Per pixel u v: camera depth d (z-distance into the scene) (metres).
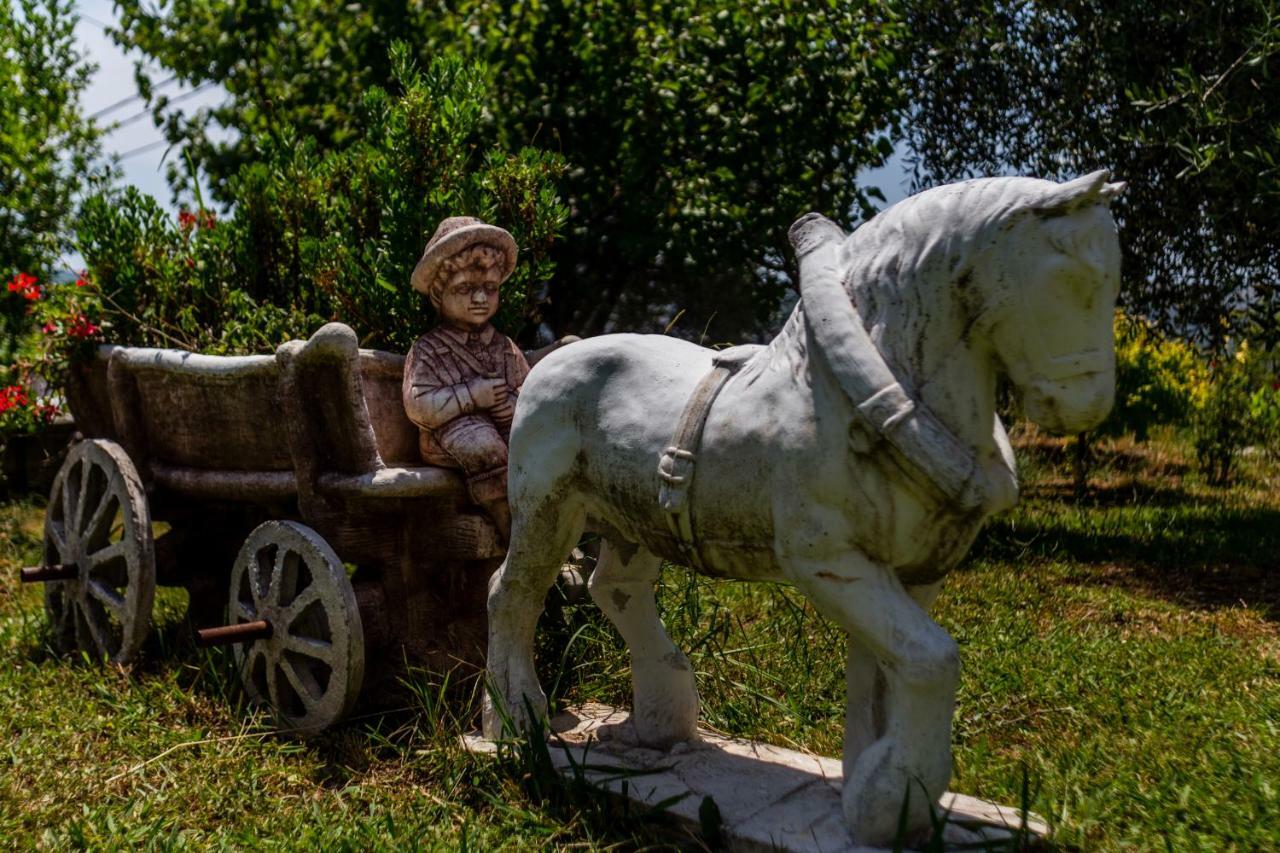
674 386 3.01
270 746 3.58
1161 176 6.73
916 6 7.40
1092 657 4.47
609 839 2.94
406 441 3.84
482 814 3.13
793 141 7.70
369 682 3.81
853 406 2.49
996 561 6.41
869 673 2.72
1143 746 3.50
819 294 2.60
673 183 7.87
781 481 2.65
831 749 3.54
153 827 3.02
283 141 5.11
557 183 7.59
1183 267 6.95
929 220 2.49
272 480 3.90
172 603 5.32
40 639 4.81
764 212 7.83
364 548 3.73
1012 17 7.22
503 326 4.36
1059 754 3.47
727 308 8.89
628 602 3.39
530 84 8.01
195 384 4.02
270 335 4.45
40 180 9.17
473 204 4.27
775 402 2.69
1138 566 6.36
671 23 7.87
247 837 2.97
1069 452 9.64
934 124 7.62
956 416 2.47
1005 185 2.43
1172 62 6.54
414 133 4.33
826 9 7.74
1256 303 6.64
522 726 3.35
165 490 4.46
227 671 4.10
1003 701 3.99
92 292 4.79
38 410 6.33
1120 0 6.52
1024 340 2.39
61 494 4.77
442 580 3.91
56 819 3.11
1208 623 5.14
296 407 3.57
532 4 7.91
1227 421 9.27
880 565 2.62
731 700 3.88
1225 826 2.92
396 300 4.20
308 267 4.53
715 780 3.09
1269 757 3.35
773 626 4.56
